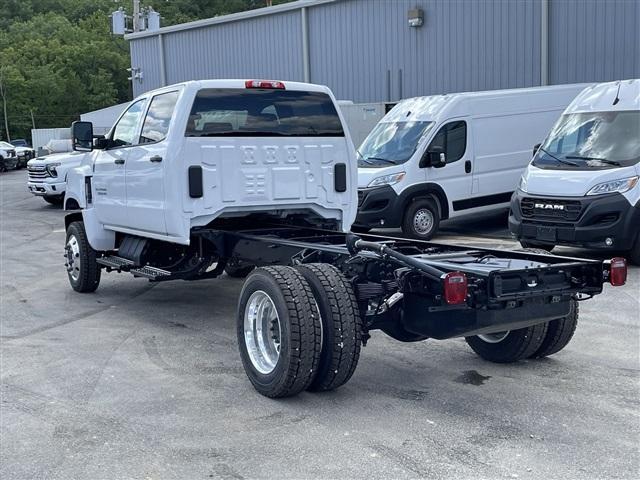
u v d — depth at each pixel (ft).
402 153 44.88
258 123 23.80
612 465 14.29
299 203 24.43
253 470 14.30
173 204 22.67
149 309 28.48
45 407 17.99
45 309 28.76
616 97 36.99
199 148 22.72
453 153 45.85
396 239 23.47
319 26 77.46
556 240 34.99
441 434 15.88
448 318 17.31
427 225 44.98
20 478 14.20
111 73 314.76
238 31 87.15
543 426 16.26
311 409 17.46
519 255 19.35
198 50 93.40
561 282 17.43
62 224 57.31
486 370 20.27
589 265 17.74
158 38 98.73
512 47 61.11
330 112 25.20
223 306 28.78
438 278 16.39
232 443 15.58
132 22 159.94
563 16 57.21
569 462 14.44
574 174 34.94
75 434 16.26
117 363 21.52
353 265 19.03
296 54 80.79
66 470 14.48
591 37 55.88
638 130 35.19
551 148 37.93
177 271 25.55
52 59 307.37
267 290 17.80
